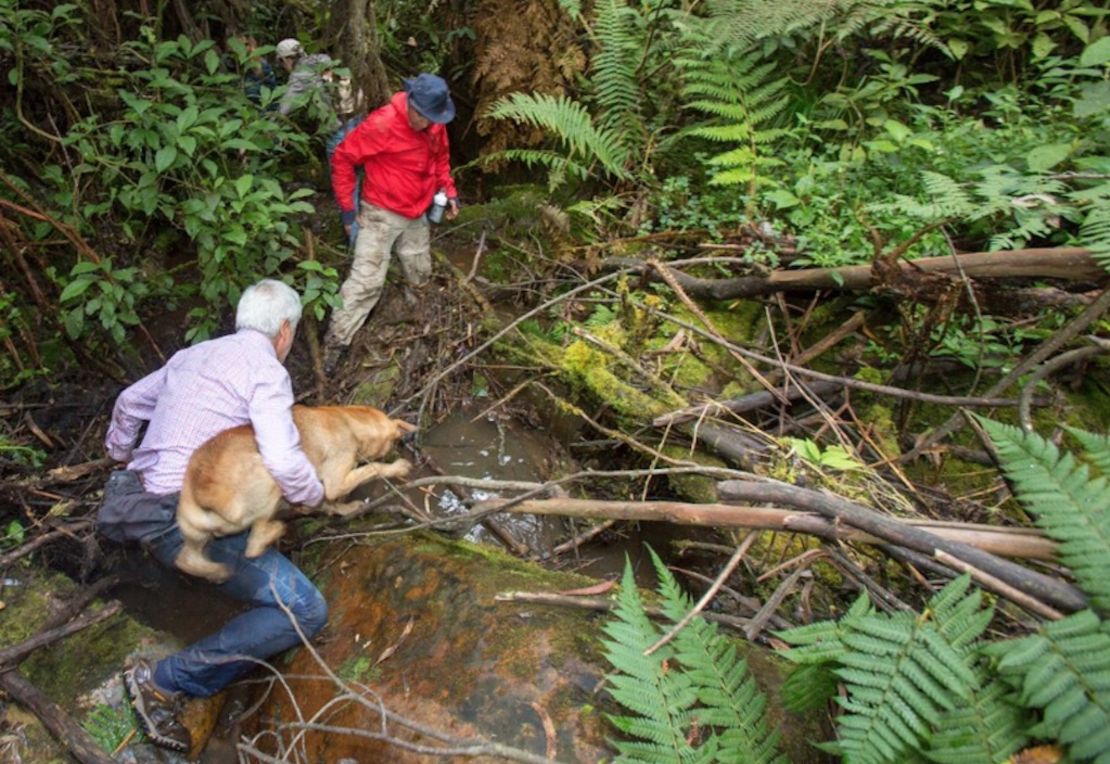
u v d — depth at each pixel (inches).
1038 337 147.6
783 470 122.6
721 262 168.7
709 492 130.5
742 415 145.6
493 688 95.4
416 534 123.0
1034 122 169.6
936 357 150.9
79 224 150.1
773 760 83.3
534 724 91.2
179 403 111.4
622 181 202.4
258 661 106.3
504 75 204.8
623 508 107.7
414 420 155.6
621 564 135.2
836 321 162.6
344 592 117.1
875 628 82.0
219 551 108.7
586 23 209.8
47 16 150.6
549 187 200.7
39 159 167.0
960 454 137.9
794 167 175.8
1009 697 75.4
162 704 108.7
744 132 177.9
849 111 188.1
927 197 156.9
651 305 159.5
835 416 141.3
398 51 238.2
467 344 169.0
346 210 162.2
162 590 124.9
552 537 139.6
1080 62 168.1
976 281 141.6
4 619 115.0
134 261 170.4
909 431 145.6
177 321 171.0
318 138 201.3
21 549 120.4
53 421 151.9
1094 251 124.2
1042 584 83.3
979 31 187.3
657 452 132.2
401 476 129.9
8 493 131.0
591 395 148.1
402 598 111.0
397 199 158.7
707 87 184.4
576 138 186.9
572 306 173.0
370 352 169.3
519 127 216.1
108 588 122.2
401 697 98.7
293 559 126.1
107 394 158.1
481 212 205.5
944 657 77.9
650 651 88.1
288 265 180.1
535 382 155.9
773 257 159.0
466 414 160.1
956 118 180.1
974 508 128.4
